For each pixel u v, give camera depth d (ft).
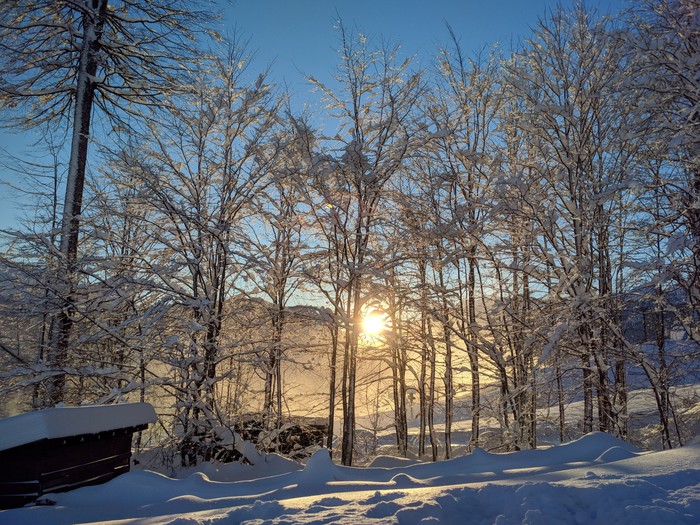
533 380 35.96
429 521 12.67
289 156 37.47
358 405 50.34
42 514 16.84
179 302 34.94
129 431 23.56
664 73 33.76
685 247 30.60
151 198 36.17
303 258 38.68
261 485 21.36
